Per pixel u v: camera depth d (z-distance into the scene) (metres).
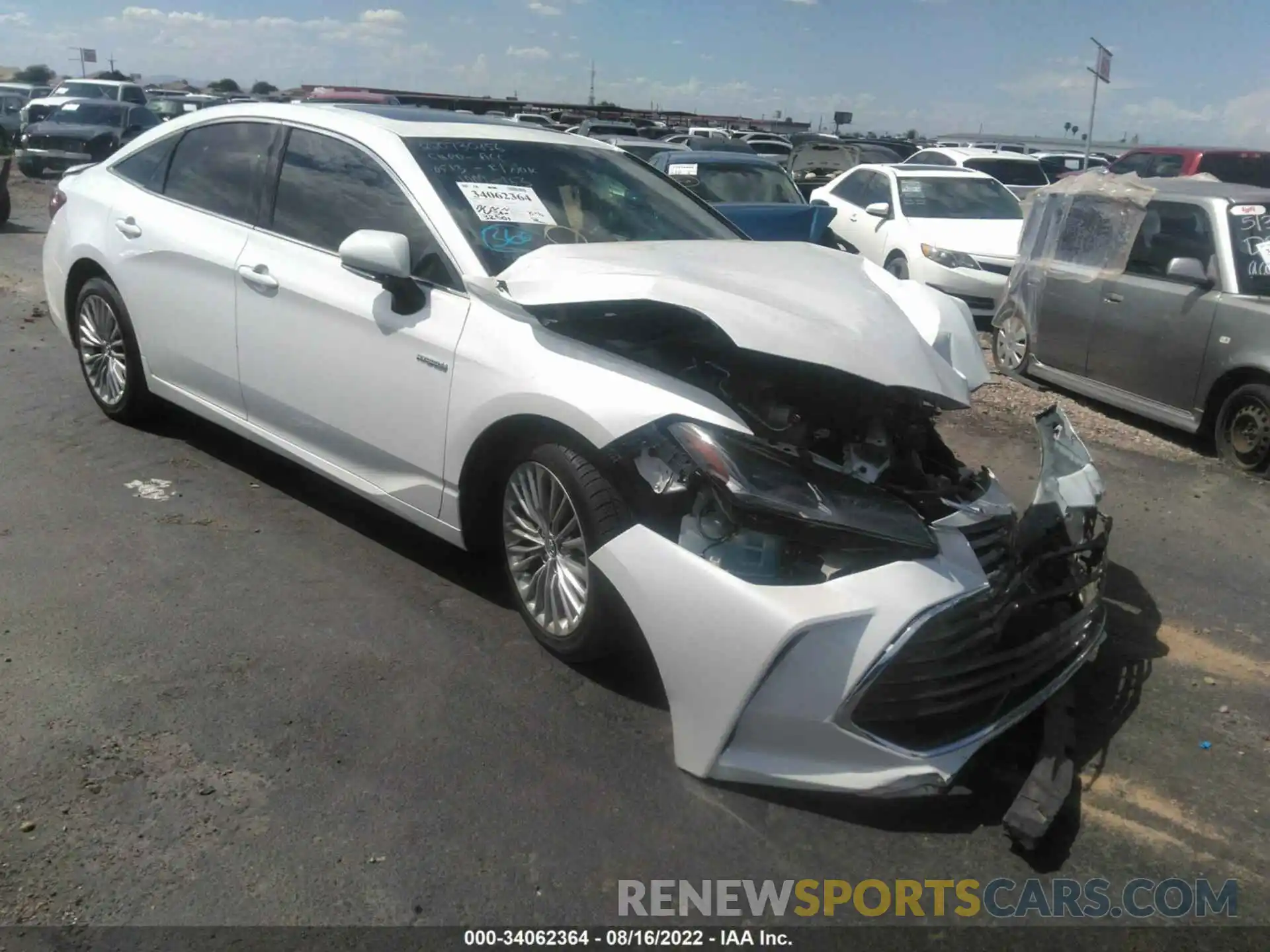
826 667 2.84
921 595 2.89
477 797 2.98
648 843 2.86
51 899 2.52
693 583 2.98
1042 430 4.14
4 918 2.45
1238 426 6.61
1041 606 3.55
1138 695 3.85
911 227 11.43
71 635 3.65
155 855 2.68
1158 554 5.22
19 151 20.52
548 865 2.76
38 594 3.91
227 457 5.41
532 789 3.04
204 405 4.96
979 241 11.09
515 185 4.23
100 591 3.97
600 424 3.24
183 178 5.07
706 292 3.24
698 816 2.97
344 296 4.10
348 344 4.09
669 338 3.47
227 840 2.75
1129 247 7.53
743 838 2.91
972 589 3.01
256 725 3.23
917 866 2.87
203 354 4.82
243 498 4.92
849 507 3.00
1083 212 7.98
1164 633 4.37
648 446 3.18
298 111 4.66
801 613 2.83
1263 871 2.95
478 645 3.79
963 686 2.99
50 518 4.55
